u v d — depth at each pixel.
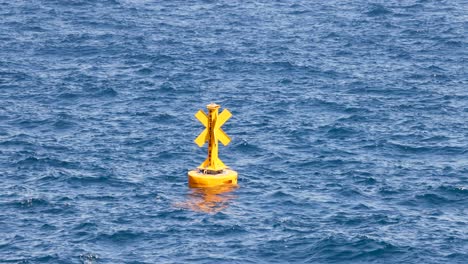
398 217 135.38
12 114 184.75
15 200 140.62
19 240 128.00
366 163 157.38
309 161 158.38
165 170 154.50
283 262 122.75
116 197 142.75
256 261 122.81
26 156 159.88
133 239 128.50
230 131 174.50
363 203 140.50
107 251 125.25
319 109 189.12
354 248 125.44
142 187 146.75
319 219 134.75
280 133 173.50
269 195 143.62
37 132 174.12
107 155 161.25
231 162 158.25
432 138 170.25
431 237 128.88
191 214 136.50
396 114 185.62
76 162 157.25
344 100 195.38
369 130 174.75
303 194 144.00
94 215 135.75
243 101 195.62
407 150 164.25
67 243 127.19
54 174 151.12
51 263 121.81
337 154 161.75
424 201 141.25
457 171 153.62
